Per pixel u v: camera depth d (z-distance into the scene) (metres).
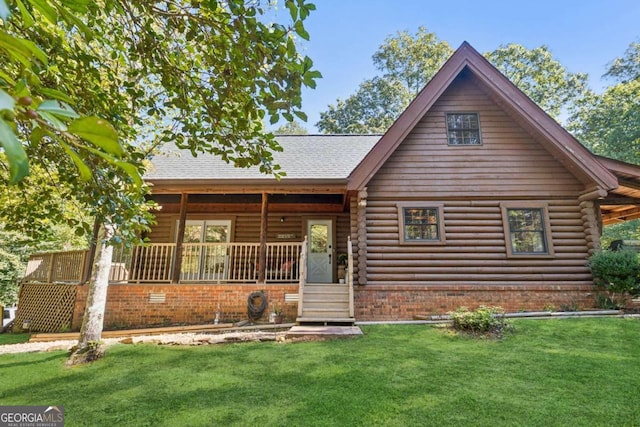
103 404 3.68
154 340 5.95
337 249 11.05
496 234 8.21
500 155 8.63
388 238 8.25
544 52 25.28
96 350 5.32
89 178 0.72
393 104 28.08
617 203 9.18
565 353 4.80
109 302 8.05
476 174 8.53
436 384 3.93
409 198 8.47
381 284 7.96
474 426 3.06
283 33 2.12
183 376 4.41
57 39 2.21
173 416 3.37
